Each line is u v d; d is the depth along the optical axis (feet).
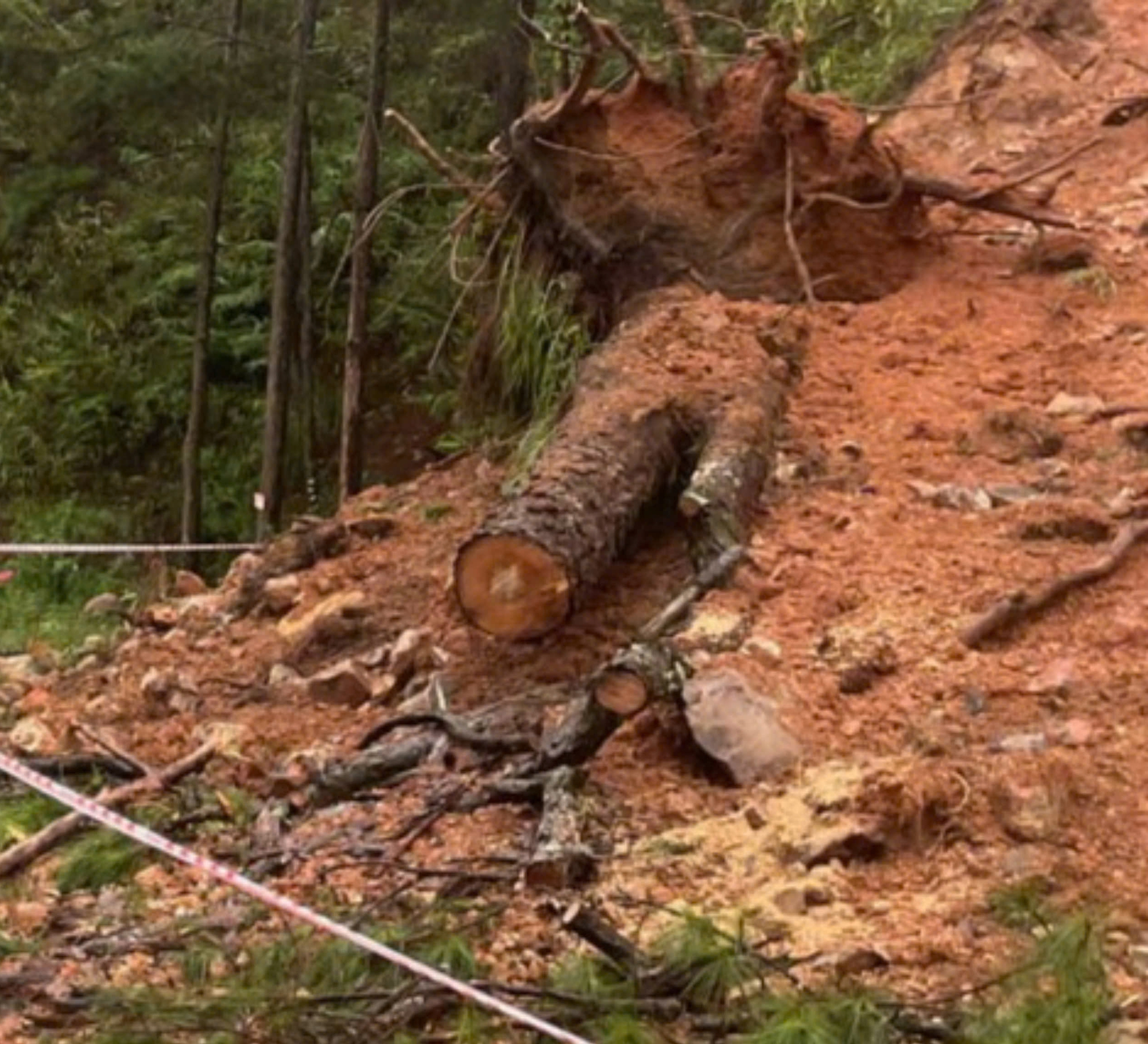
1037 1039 13.28
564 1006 13.91
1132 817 16.39
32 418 53.01
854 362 25.63
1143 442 23.27
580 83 27.63
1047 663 18.74
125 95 42.34
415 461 47.21
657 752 17.79
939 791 16.33
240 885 13.24
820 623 19.69
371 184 37.35
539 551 19.39
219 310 52.34
